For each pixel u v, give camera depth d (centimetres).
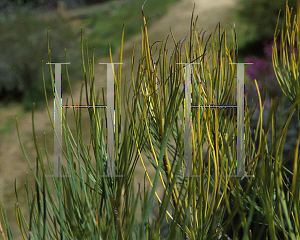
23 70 664
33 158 455
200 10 930
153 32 876
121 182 49
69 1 1582
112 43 871
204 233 54
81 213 53
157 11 1036
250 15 696
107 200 53
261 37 638
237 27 739
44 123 566
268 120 40
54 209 53
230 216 48
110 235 49
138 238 44
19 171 427
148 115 69
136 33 918
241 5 869
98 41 923
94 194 53
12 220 310
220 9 889
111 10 1229
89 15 1238
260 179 54
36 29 742
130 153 55
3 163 450
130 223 46
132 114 56
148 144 70
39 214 48
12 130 553
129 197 50
